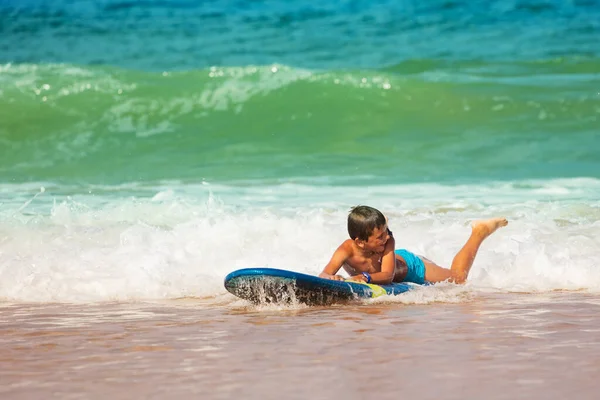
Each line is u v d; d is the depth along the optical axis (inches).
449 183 1830.7
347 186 1791.3
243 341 727.7
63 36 4355.3
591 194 1625.2
